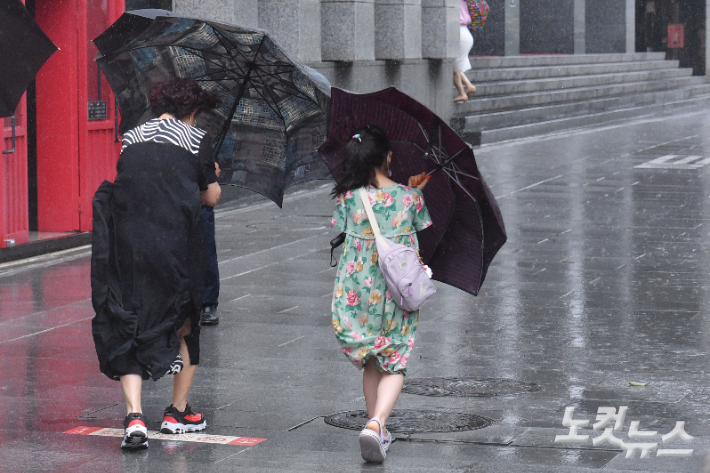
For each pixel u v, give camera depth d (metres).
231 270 29.17
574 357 19.75
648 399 16.86
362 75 50.97
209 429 15.38
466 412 16.17
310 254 31.73
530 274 28.17
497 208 14.52
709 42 115.25
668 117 88.50
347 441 14.74
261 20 44.94
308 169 17.06
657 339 21.14
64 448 14.37
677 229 35.41
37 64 16.17
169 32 15.75
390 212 14.38
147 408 16.52
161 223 14.49
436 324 22.59
